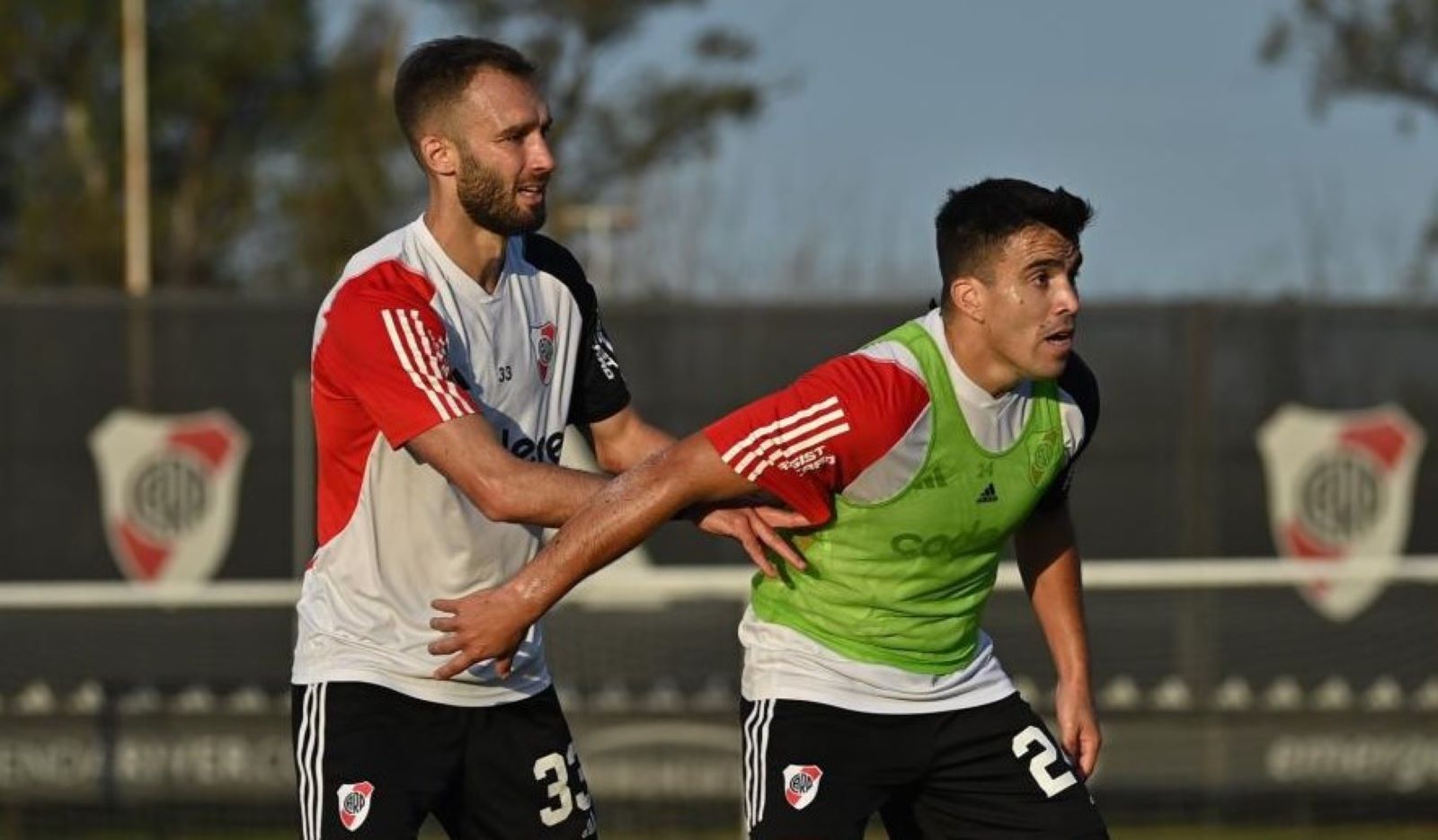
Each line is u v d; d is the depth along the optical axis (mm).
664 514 16875
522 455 18484
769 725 18109
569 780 18797
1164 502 37938
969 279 17016
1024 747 18516
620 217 82188
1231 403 38094
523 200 17656
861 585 17859
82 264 116938
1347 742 37969
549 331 18672
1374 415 38250
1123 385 38062
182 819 36719
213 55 120000
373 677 18016
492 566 18203
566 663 37250
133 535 36875
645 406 37281
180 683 36781
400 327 17328
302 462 37000
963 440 17344
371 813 17734
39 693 36656
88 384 36844
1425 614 38094
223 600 36875
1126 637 37906
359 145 119125
